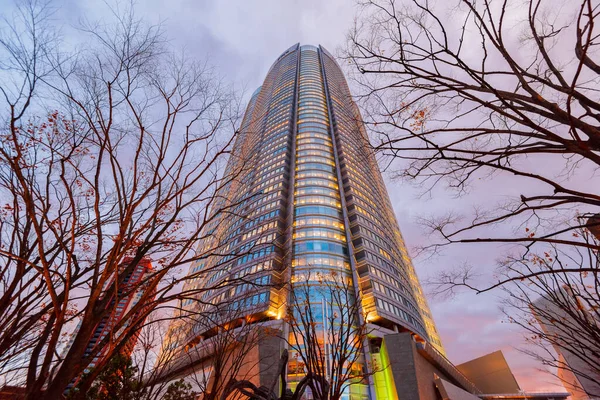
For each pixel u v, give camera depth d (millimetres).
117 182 4535
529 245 5004
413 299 54094
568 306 7301
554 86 3639
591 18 3223
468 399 35844
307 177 64500
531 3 4047
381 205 71125
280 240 50062
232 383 5078
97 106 4848
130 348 10539
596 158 3008
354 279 43625
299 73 111875
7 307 5016
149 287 4324
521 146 3850
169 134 5223
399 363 34156
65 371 3018
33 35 4434
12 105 4117
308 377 5754
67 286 3596
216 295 42375
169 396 13211
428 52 4641
